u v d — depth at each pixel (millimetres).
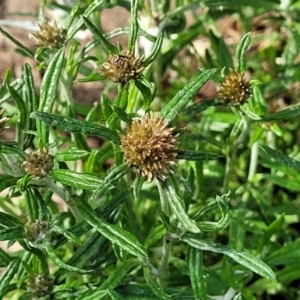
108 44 129
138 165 106
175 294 140
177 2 198
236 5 196
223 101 138
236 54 139
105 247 143
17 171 131
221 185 198
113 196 140
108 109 148
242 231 175
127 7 185
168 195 108
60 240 127
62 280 134
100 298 125
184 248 187
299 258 163
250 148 198
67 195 128
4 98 141
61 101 190
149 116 111
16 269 128
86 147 158
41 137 120
